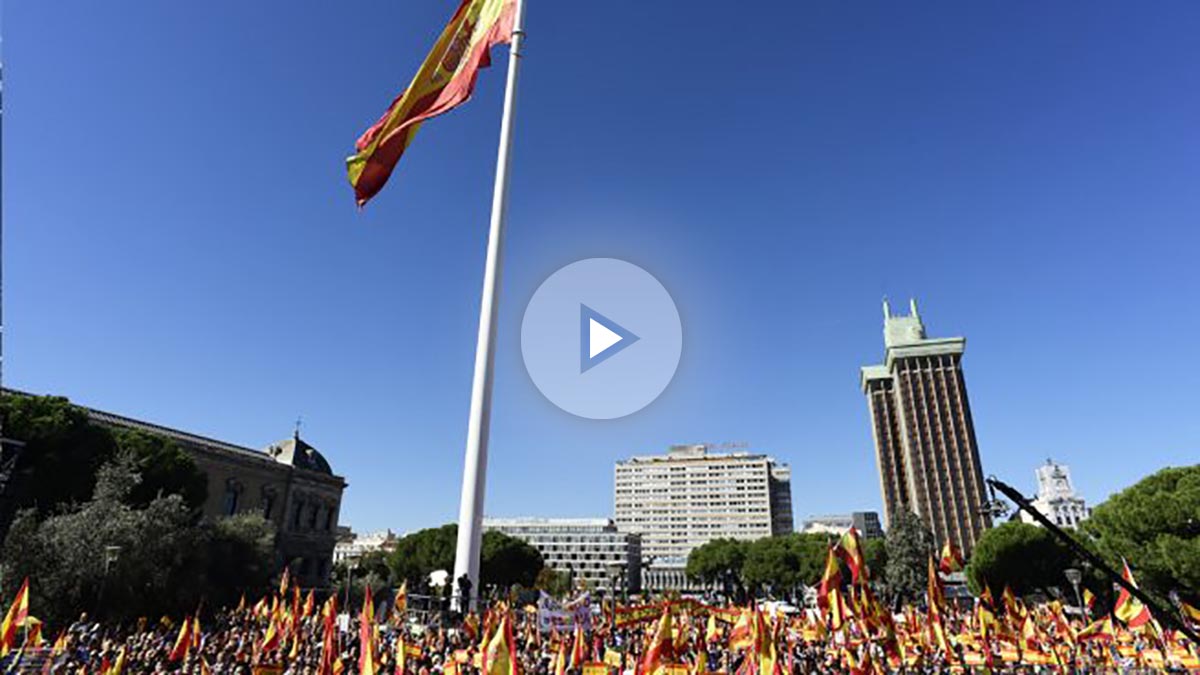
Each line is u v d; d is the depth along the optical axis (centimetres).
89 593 3756
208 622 4488
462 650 2180
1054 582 6588
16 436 4519
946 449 18388
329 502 10088
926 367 19325
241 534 5412
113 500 4169
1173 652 2622
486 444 2545
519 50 3016
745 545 13412
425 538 9869
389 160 2705
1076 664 2831
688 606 4219
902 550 9156
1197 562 4569
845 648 2503
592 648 2606
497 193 2861
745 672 1994
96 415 7569
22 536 3541
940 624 2592
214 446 8938
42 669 2258
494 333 2684
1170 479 5438
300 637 2872
